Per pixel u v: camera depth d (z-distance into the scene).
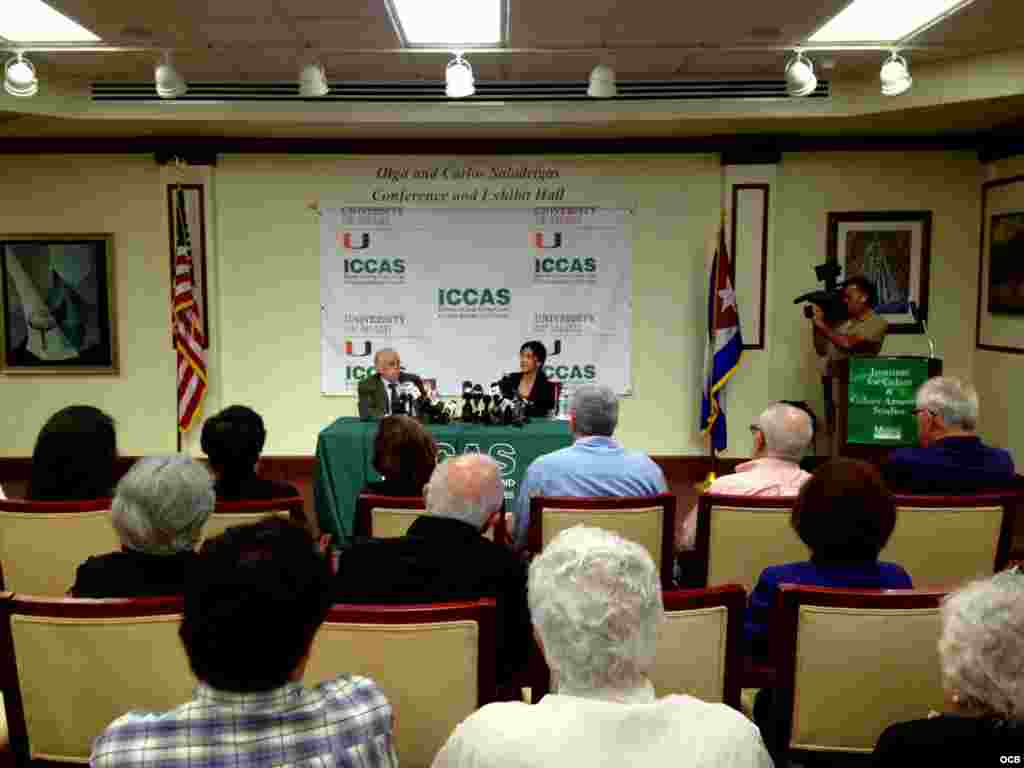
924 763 1.26
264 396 7.27
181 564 1.86
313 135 6.90
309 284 7.20
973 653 1.24
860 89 6.06
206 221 7.03
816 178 7.09
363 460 4.96
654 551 2.77
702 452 7.29
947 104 5.76
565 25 4.98
